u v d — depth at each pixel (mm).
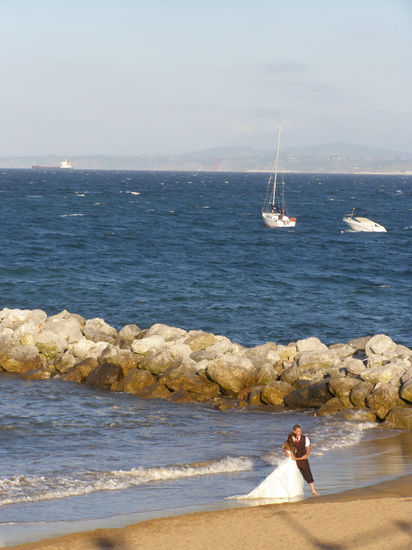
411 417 44719
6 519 28906
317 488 32562
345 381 50062
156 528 27188
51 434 43062
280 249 181375
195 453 39531
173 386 53594
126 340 68375
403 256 174125
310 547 24594
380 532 25469
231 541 25531
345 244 199375
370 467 36219
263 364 56281
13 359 61031
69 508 30234
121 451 39844
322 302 101875
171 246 176875
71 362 60688
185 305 96812
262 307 96625
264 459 38375
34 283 109688
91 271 125250
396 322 89688
